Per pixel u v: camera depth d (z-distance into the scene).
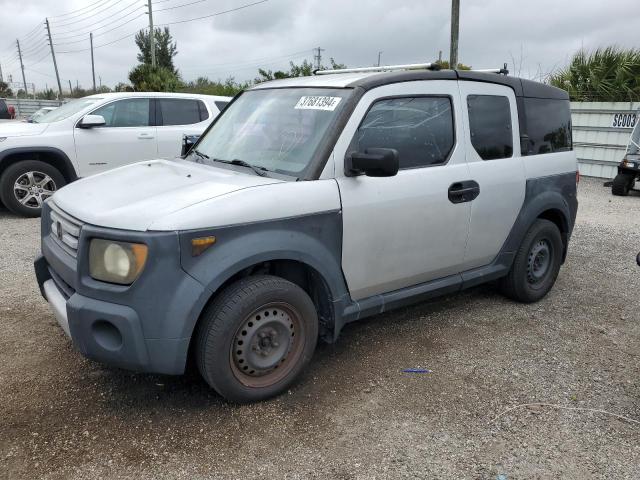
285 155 3.54
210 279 2.88
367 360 3.87
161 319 2.82
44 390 3.37
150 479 2.65
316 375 3.64
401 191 3.67
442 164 4.00
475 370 3.77
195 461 2.78
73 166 8.24
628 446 2.99
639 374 3.80
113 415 3.14
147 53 49.41
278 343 3.27
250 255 2.99
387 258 3.71
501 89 4.49
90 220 2.96
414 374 3.69
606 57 14.99
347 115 3.48
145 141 8.81
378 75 3.74
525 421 3.19
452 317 4.66
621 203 11.06
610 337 4.39
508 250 4.63
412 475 2.72
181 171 3.66
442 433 3.06
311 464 2.78
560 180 4.97
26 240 6.75
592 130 14.52
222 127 4.27
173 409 3.21
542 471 2.78
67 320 3.02
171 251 2.79
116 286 2.86
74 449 2.84
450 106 4.08
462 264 4.29
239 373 3.17
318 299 3.54
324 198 3.30
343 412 3.23
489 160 4.33
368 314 3.75
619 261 6.59
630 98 14.38
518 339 4.28
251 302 3.04
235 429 3.04
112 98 8.67
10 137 7.81
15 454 2.79
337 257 3.43
